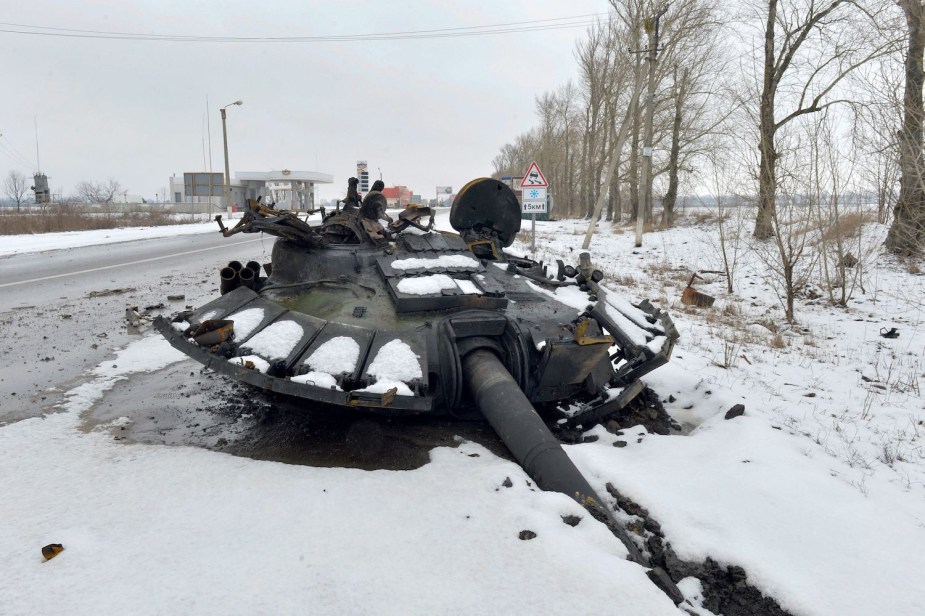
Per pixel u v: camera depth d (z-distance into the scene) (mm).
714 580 3537
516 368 5242
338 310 5434
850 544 3709
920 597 3232
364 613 2902
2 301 11438
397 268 5996
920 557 3598
